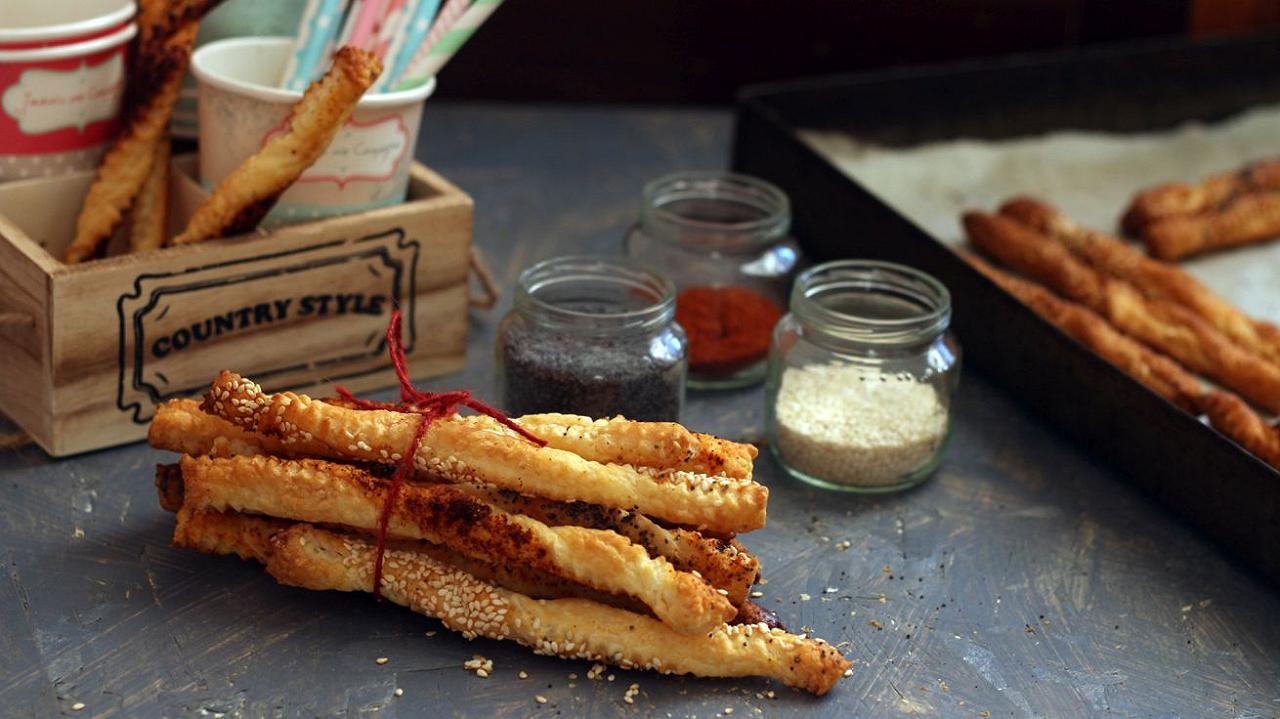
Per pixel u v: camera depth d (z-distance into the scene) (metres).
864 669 0.67
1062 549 0.73
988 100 1.03
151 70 0.77
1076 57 1.04
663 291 0.75
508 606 0.66
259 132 0.75
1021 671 0.67
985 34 1.12
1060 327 0.82
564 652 0.66
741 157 0.97
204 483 0.66
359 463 0.67
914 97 1.01
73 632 0.66
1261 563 0.72
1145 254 0.95
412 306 0.79
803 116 0.98
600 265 0.76
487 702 0.65
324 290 0.76
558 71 1.12
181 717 0.63
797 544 0.72
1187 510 0.75
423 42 0.76
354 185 0.76
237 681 0.65
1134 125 1.07
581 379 0.73
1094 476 0.77
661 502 0.65
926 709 0.65
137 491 0.73
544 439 0.67
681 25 1.11
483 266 0.82
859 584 0.71
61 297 0.71
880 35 1.12
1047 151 1.04
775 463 0.77
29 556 0.69
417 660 0.66
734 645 0.65
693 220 0.85
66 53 0.76
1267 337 0.87
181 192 0.79
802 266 0.92
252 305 0.75
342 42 0.77
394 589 0.66
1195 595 0.71
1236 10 1.13
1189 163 1.04
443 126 1.02
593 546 0.64
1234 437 0.78
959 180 1.00
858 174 0.99
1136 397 0.76
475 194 0.95
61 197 0.78
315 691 0.65
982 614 0.70
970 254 0.93
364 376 0.79
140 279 0.72
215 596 0.68
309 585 0.67
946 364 0.76
